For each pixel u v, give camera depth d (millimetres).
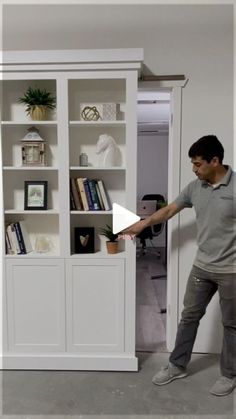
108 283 2316
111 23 2414
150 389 2146
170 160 2525
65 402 2023
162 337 2816
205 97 2418
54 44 2439
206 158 1964
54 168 2283
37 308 2348
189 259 2520
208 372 2324
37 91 2309
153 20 2398
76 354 2355
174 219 2494
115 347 2348
